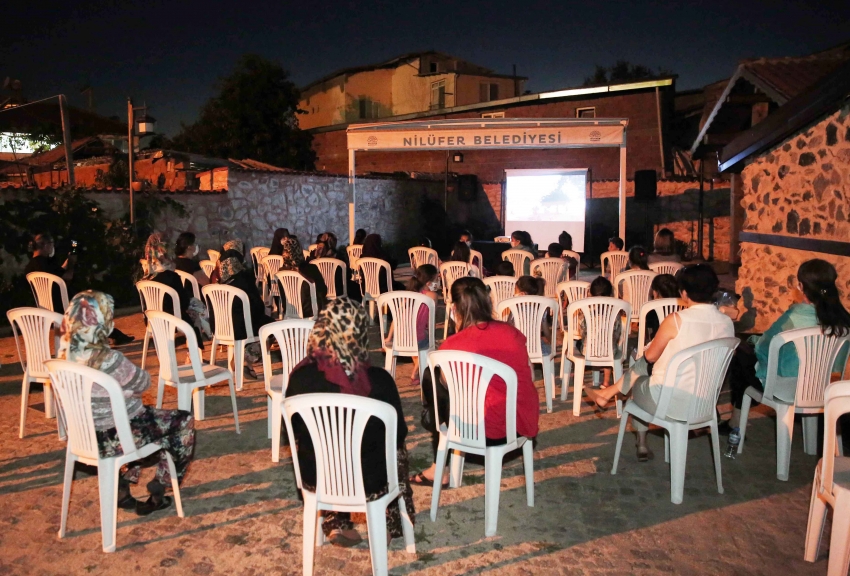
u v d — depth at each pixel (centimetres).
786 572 303
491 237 2041
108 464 324
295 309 718
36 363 475
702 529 343
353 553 324
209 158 1557
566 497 382
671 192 1719
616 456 409
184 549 329
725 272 1420
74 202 1032
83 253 1030
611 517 358
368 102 3008
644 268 660
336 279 877
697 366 364
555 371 684
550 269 830
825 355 382
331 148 2483
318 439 279
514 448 346
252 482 406
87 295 329
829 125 617
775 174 737
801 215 676
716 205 1662
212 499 383
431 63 2877
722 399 557
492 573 306
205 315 623
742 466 421
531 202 1781
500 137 1138
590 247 1669
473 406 341
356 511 284
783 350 407
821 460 313
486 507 339
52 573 308
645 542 331
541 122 1116
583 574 304
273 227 1456
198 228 1295
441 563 315
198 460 439
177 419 359
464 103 2794
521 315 527
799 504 369
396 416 282
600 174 1884
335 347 287
